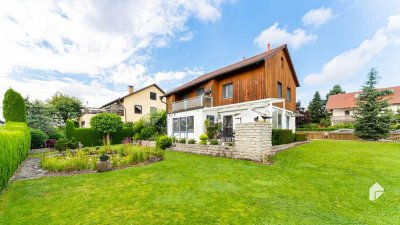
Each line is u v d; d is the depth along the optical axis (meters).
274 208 4.11
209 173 6.85
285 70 17.14
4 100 13.34
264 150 8.85
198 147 11.86
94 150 12.99
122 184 5.80
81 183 5.98
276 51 15.06
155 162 9.07
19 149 8.34
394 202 4.34
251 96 14.32
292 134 12.83
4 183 5.38
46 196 4.96
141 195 4.88
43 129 18.17
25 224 3.63
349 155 8.88
